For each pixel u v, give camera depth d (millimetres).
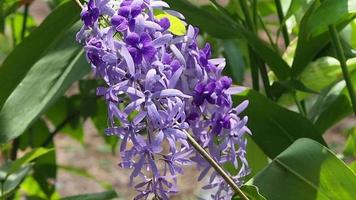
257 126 1027
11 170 1040
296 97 1127
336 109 1143
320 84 1114
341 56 1016
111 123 692
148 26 689
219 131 753
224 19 1038
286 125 1022
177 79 684
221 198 781
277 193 852
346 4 961
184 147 720
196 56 731
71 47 1016
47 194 1480
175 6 1024
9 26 1688
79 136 1649
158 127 677
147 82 671
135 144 688
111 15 696
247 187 776
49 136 1504
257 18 1216
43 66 1006
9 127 948
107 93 688
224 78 750
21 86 987
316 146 858
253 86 1146
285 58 1129
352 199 845
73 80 976
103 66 688
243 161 771
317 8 972
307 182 853
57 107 1531
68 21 1040
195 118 745
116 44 681
